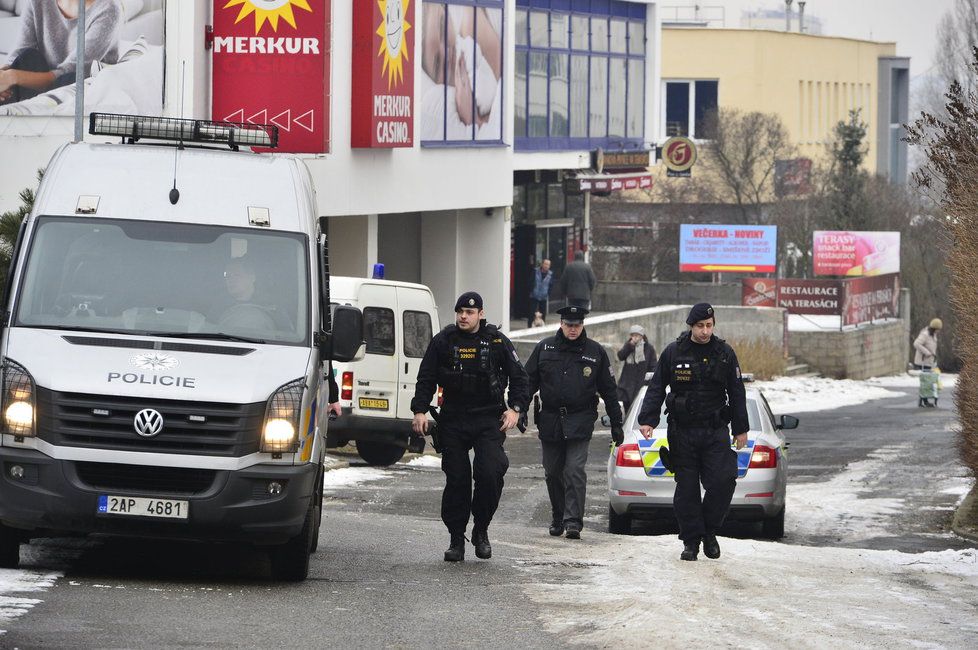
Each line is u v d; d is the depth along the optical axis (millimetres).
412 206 87562
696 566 30484
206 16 71938
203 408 25281
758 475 39594
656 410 31062
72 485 24984
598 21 116938
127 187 28203
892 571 31750
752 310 116812
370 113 79875
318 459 27578
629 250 173625
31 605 22797
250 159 29156
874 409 94938
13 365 25531
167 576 27219
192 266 27500
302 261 27969
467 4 93875
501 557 31781
